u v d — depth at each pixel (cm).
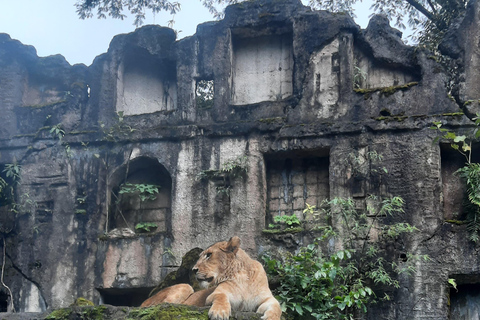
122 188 1431
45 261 1423
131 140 1440
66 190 1456
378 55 1354
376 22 1376
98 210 1429
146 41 1497
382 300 1207
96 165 1455
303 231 1288
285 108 1371
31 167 1486
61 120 1504
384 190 1266
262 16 1430
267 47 1456
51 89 1554
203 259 872
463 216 1255
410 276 1212
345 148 1305
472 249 1204
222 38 1449
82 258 1406
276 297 962
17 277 1428
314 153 1344
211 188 1365
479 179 1208
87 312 798
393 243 1233
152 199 1429
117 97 1489
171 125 1432
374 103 1321
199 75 1445
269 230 1312
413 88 1310
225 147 1378
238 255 865
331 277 972
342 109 1334
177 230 1360
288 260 1108
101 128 1469
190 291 931
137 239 1380
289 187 1355
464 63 1307
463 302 1220
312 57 1378
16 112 1527
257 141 1362
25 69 1561
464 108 1277
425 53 1325
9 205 1477
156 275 1347
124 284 1361
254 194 1340
